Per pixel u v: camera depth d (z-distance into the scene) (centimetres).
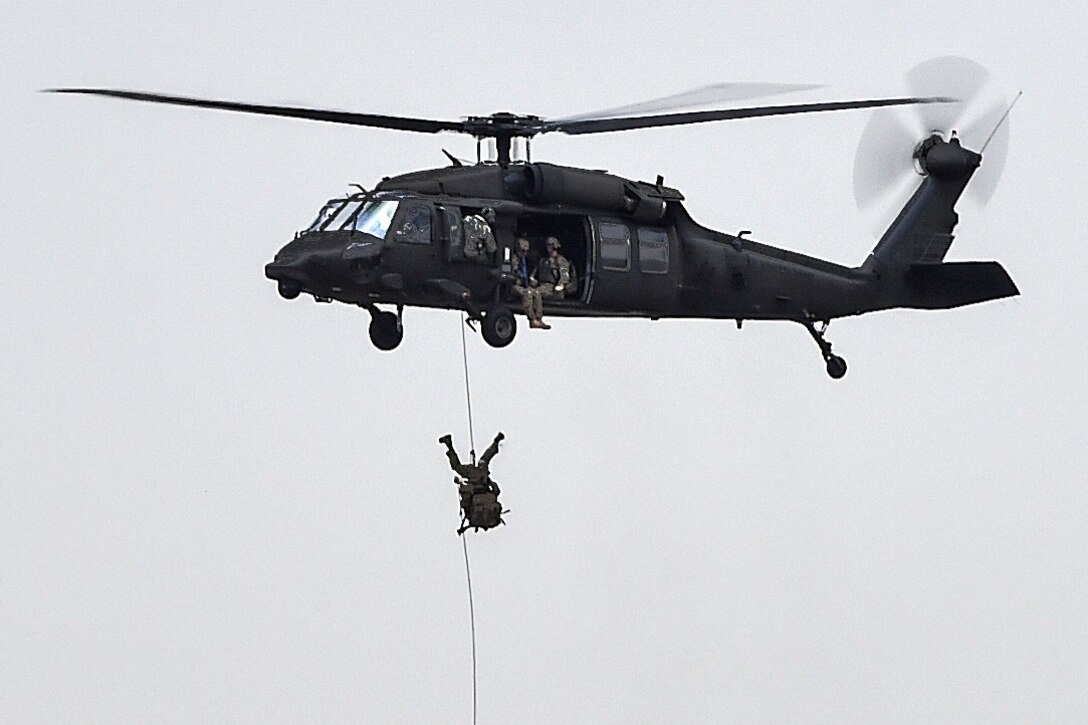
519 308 9775
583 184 9838
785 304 10900
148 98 8744
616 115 9738
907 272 11475
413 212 9438
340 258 9300
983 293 11456
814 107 9631
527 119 9888
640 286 10094
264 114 9175
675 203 10281
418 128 9706
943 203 11644
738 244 10606
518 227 9812
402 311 10081
